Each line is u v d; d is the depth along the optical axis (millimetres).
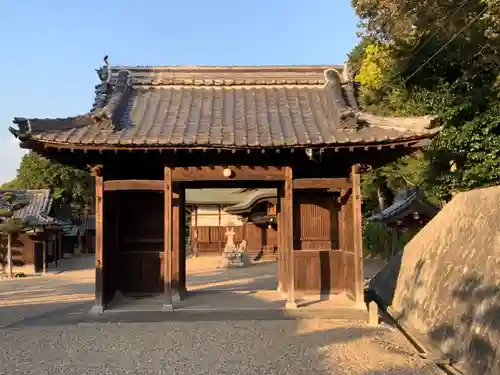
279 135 10930
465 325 7766
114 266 12867
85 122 11227
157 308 11656
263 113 12414
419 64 17375
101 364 7652
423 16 17891
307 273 13289
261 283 19734
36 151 10781
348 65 13766
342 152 11078
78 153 10898
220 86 13828
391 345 8469
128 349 8430
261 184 13953
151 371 7281
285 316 10703
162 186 11492
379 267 25609
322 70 14047
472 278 8383
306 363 7520
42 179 56125
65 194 58625
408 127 10773
